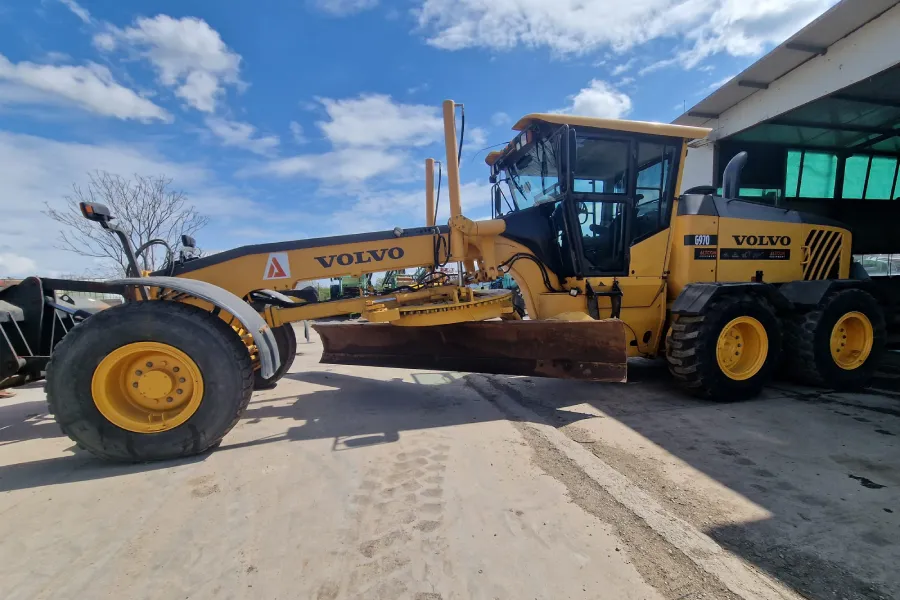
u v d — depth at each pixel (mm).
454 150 3510
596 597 1417
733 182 4746
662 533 1763
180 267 3344
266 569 1585
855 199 9992
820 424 3068
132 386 2600
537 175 4238
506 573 1539
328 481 2281
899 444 2686
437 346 3859
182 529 1856
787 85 7105
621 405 3615
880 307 4230
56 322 3588
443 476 2312
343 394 4109
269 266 3436
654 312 4113
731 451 2609
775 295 3834
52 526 1896
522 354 3506
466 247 3738
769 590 1440
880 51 5742
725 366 3666
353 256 3578
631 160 3930
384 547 1704
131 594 1470
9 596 1472
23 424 3447
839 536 1739
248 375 2707
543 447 2689
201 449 2592
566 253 4023
